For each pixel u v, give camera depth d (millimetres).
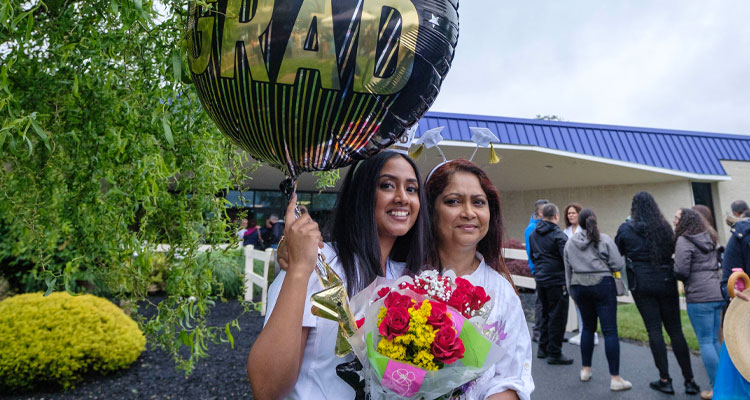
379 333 1049
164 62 1445
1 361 3266
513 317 1451
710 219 3914
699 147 13453
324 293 1041
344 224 1368
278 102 908
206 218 1880
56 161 1528
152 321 1764
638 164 11461
